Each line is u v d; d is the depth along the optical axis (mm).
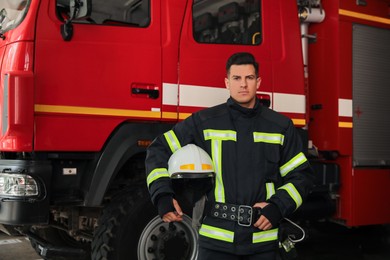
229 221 2236
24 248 5223
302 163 2324
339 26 4457
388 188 4723
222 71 3717
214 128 2334
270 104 3898
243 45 3836
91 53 3299
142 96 3438
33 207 3084
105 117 3324
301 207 4320
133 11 3471
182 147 2344
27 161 3102
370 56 4652
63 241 4164
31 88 3088
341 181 4547
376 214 4625
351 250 5281
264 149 2307
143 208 3443
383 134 4715
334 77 4461
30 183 3082
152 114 3465
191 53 3625
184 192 2477
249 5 3932
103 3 3365
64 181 3295
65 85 3215
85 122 3273
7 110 3090
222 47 3746
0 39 3420
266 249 2258
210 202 2297
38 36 3162
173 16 3582
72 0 3037
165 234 3492
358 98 4562
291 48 4031
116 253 3367
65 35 3189
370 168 4629
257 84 2357
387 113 4750
